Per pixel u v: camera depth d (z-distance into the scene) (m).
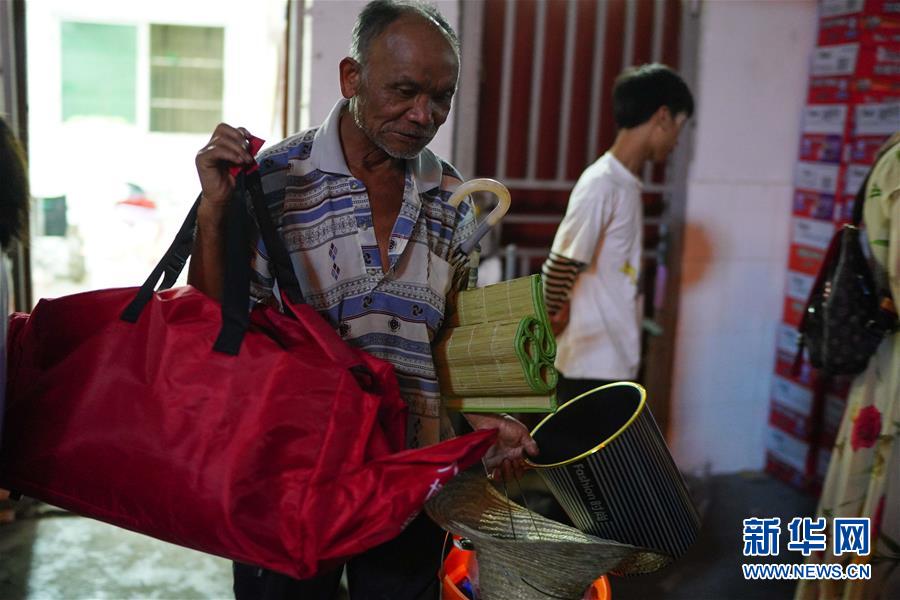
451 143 3.07
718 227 3.47
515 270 3.27
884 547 2.30
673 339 3.50
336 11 2.82
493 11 3.08
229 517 1.30
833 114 3.30
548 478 1.76
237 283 1.39
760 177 3.48
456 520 1.65
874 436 2.29
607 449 1.68
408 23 1.45
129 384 1.38
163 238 6.85
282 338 1.44
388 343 1.61
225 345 1.36
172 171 7.16
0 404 1.39
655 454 1.73
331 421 1.33
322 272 1.57
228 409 1.33
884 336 2.26
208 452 1.32
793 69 3.43
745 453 3.71
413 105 1.46
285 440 1.32
